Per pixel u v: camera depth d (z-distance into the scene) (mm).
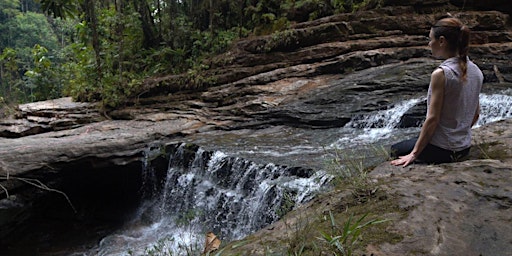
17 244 7859
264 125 9375
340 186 2883
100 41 15258
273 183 5594
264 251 2029
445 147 3107
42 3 5145
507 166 2729
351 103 8844
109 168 8711
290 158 6457
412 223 2021
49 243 7988
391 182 2627
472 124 3324
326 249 1864
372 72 9984
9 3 35594
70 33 21000
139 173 9062
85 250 7629
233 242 2387
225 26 16125
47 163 8016
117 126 10742
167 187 8477
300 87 10547
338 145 6898
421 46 10656
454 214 2109
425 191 2402
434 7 11281
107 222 8711
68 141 9031
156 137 9391
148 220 8469
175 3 17344
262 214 5699
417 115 7434
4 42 34188
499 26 10391
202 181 7551
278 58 11984
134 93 12867
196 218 7219
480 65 9055
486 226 1987
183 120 10852
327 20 12070
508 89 7828
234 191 6785
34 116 12477
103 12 15484
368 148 6367
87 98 13609
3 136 11125
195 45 14875
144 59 15859
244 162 6652
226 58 12727
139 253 6766
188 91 12492
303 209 2615
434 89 3006
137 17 16062
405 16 11211
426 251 1780
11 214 7645
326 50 11297
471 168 2746
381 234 1945
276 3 14359
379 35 11203
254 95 10773
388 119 7781
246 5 15680
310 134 8242
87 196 9008
